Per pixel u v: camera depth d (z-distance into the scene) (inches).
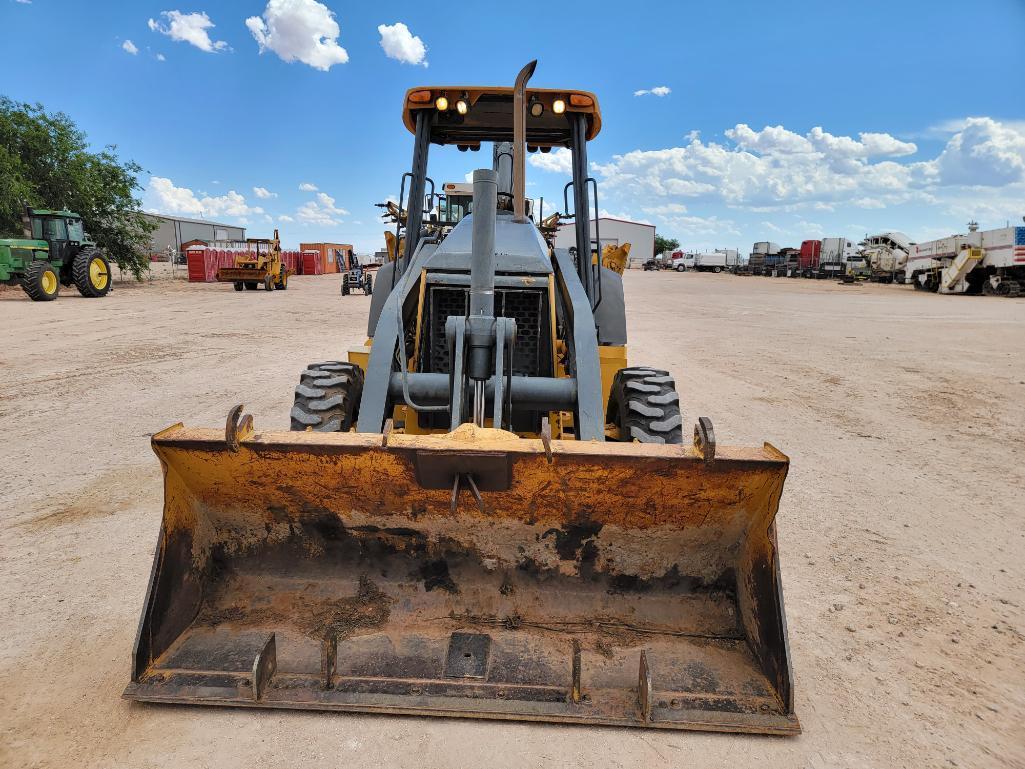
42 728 91.5
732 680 95.7
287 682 94.4
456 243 168.7
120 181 1080.2
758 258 2426.2
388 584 110.1
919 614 128.1
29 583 132.0
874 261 1674.5
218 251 1370.6
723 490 98.7
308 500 105.9
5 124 938.7
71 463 203.0
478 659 98.4
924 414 289.6
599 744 90.8
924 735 95.0
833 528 168.1
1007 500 188.1
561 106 178.2
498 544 108.7
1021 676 109.4
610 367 170.2
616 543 107.2
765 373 386.0
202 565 106.7
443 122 191.9
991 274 1133.7
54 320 581.3
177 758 86.6
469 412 132.1
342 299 943.7
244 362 389.7
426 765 86.5
